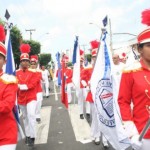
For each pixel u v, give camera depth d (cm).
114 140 528
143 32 365
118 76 514
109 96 546
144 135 363
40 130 971
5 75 426
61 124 1053
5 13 613
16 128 438
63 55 1534
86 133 904
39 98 1046
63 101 1020
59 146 784
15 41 2264
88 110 1118
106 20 594
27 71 802
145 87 366
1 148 417
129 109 382
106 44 585
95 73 572
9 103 410
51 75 3734
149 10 368
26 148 778
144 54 371
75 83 994
